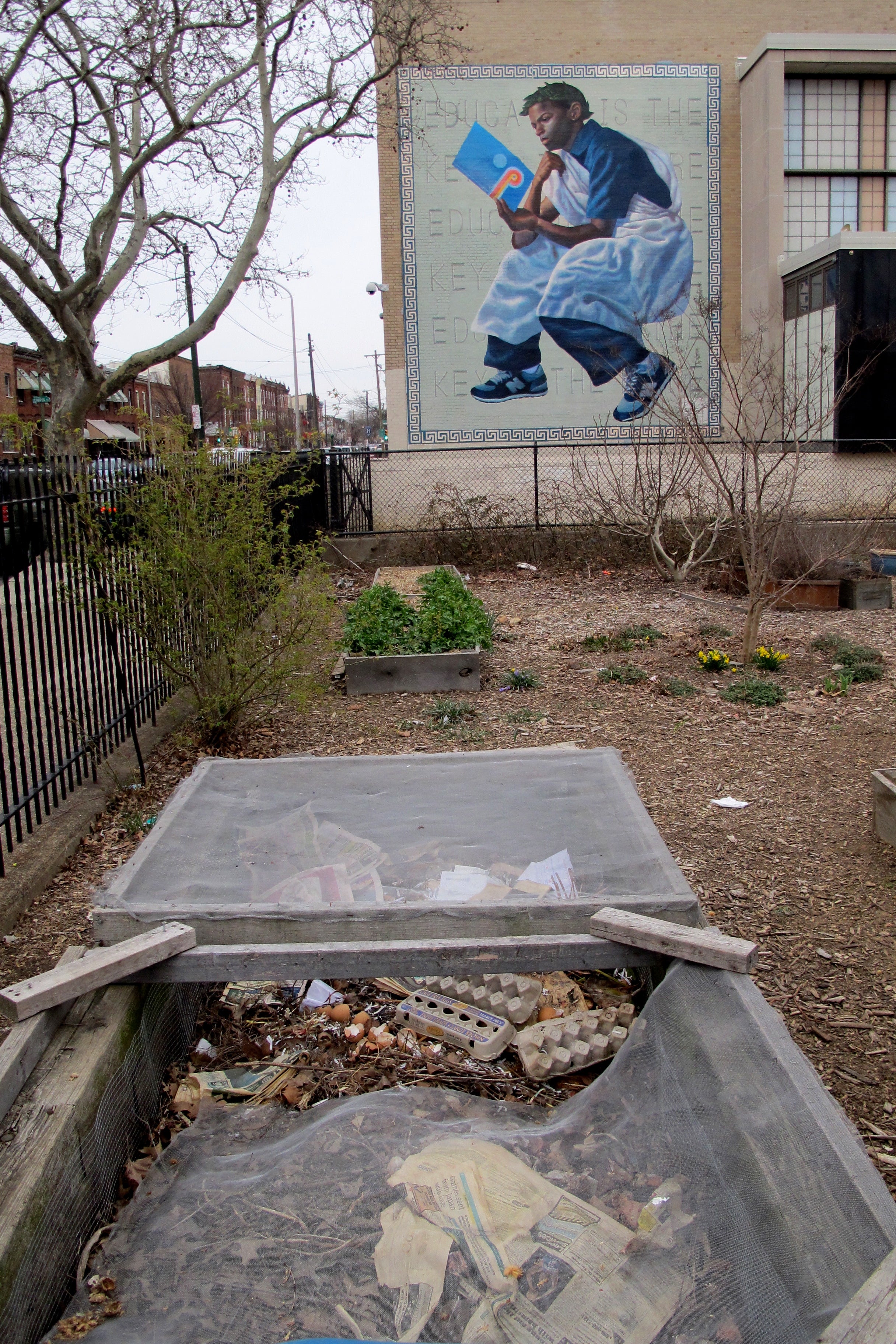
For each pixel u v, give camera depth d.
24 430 9.07
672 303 17.61
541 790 4.40
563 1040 3.41
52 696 5.58
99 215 16.25
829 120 19.17
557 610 12.21
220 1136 3.06
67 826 5.28
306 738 7.07
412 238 18.88
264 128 15.49
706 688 8.20
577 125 18.75
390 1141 2.86
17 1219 2.31
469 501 16.77
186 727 7.25
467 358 19.17
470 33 18.50
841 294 16.75
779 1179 2.35
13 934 4.30
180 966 3.24
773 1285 2.19
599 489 15.87
